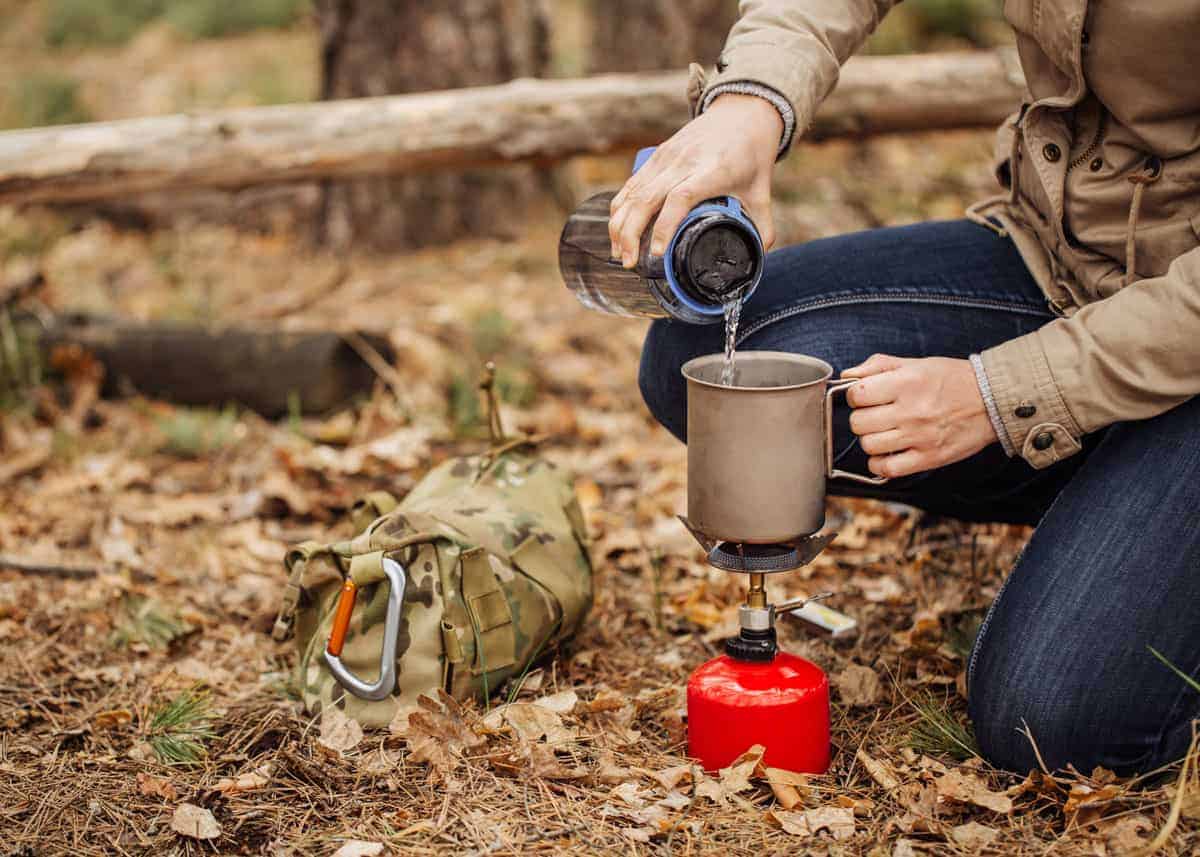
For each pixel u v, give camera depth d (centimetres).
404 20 523
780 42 190
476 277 498
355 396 389
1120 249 187
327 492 334
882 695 217
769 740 186
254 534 309
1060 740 176
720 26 608
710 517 176
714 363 182
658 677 230
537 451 252
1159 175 180
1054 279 200
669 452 358
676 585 274
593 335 435
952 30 751
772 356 184
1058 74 187
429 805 186
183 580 283
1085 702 174
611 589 271
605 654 241
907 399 172
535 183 562
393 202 539
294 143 355
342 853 172
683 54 607
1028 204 204
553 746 197
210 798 189
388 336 399
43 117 802
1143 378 169
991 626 187
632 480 339
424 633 206
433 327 424
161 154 349
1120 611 173
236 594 276
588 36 647
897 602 256
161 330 389
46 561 292
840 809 178
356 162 358
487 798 186
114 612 262
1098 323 171
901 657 227
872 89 355
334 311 457
